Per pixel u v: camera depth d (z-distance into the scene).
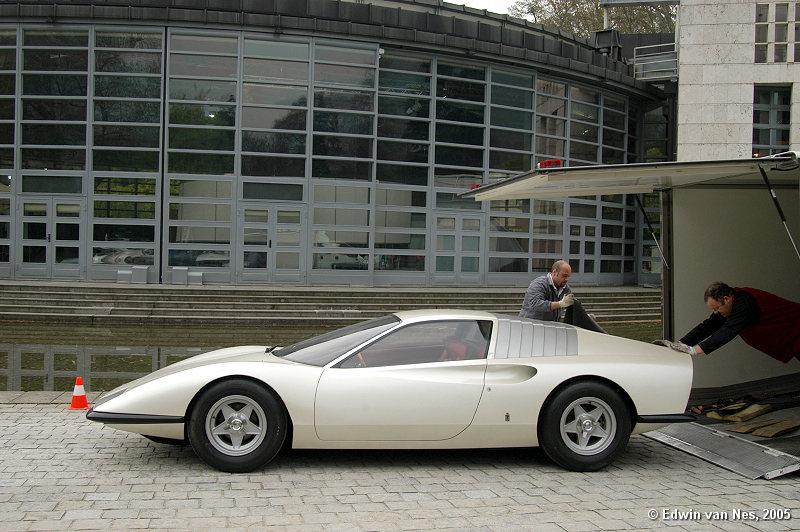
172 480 5.02
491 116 24.17
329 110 22.12
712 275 7.50
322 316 17.92
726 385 7.45
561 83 25.77
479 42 23.25
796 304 6.71
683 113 25.14
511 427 5.38
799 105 24.42
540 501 4.70
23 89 21.23
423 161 23.30
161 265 21.36
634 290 23.69
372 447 5.36
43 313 16.81
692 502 4.71
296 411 5.22
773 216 7.54
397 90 22.95
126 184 21.34
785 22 24.50
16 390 8.59
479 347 5.56
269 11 21.41
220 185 21.61
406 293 20.09
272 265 21.88
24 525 4.07
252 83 21.64
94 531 4.01
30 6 20.77
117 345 12.96
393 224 22.97
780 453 5.48
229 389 5.20
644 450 6.12
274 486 4.93
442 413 5.31
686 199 7.46
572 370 5.46
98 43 21.20
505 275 24.45
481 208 24.02
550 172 5.84
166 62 21.30
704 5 24.97
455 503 4.63
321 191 22.16
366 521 4.26
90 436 6.17
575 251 26.09
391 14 22.41
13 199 21.30
